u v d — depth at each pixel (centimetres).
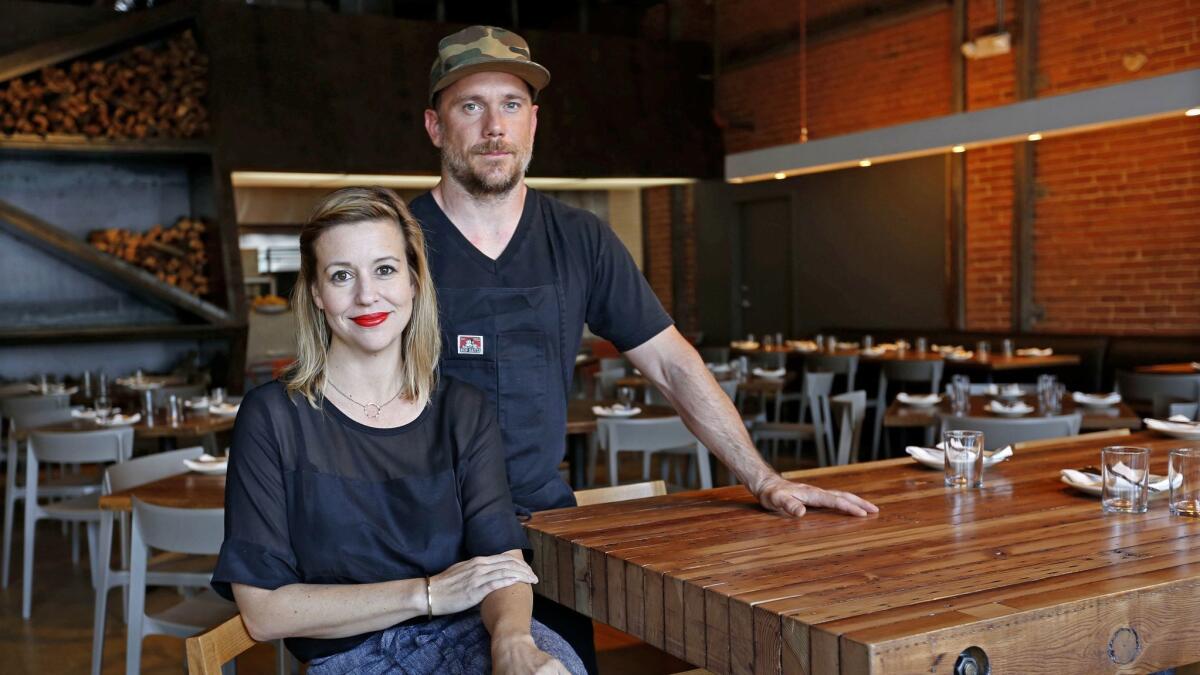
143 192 877
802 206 1009
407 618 175
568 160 984
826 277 991
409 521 186
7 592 491
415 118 913
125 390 704
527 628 164
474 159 220
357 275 184
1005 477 231
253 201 1010
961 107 850
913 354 799
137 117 817
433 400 195
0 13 788
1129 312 748
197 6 834
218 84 842
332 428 187
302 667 368
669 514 207
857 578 153
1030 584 147
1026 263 816
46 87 791
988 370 807
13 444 512
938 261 883
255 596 176
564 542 187
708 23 1105
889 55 920
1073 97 554
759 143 1060
